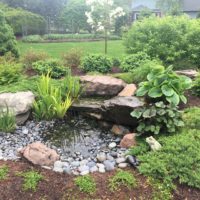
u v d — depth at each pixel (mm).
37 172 2910
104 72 5805
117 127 3984
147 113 3426
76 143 3777
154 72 4117
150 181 2795
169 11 19875
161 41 6613
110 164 3092
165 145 3205
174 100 3713
